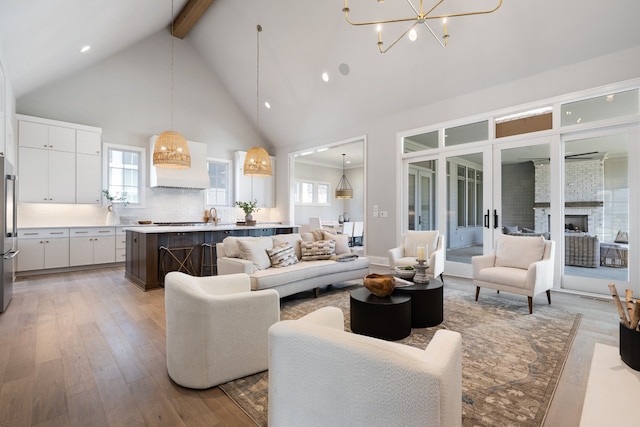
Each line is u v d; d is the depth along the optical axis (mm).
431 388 873
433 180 5582
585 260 4133
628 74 3695
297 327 1121
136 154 6941
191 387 1911
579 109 4109
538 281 3363
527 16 3893
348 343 994
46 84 5848
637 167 3740
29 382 1990
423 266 3207
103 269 5863
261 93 7562
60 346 2527
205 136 7887
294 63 6320
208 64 7883
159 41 7215
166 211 7254
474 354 2363
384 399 930
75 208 6219
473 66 4684
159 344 2574
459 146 5211
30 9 3191
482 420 1607
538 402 1765
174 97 7414
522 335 2725
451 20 4312
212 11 6469
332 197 12430
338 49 5559
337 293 4191
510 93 4609
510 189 4715
